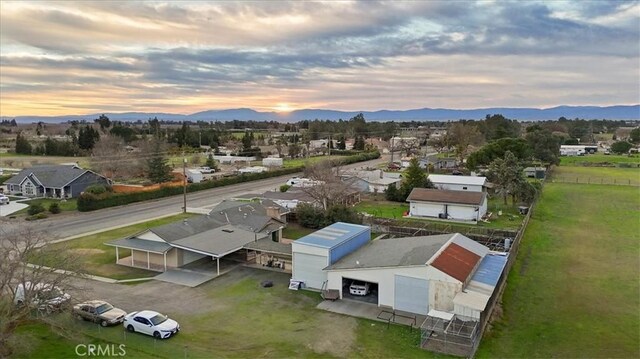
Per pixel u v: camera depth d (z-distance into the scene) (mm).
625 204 64000
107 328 25125
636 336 25188
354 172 79438
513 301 30000
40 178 67938
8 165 98500
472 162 85875
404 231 47531
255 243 36844
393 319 26500
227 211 45531
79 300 25203
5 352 21281
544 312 28312
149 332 24125
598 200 67000
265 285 31781
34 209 54344
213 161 101938
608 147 160125
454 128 133875
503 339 24703
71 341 23328
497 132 120438
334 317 26797
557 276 34781
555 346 23953
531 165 96438
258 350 22797
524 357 22688
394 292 27922
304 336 24359
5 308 21078
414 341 23766
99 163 81938
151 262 36062
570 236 46688
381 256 30891
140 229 47938
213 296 30062
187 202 64438
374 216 54406
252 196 67938
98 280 32875
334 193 55062
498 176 62750
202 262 37188
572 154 141875
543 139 98500
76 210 58031
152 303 28781
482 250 33406
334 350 22828
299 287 31344
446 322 25125
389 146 149625
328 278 30141
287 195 60562
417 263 27578
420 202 57000
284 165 108500
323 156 132625
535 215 56531
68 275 23406
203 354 22281
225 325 25719
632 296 30906
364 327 25469
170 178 78875
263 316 26953
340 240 32625
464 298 25500
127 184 77312
